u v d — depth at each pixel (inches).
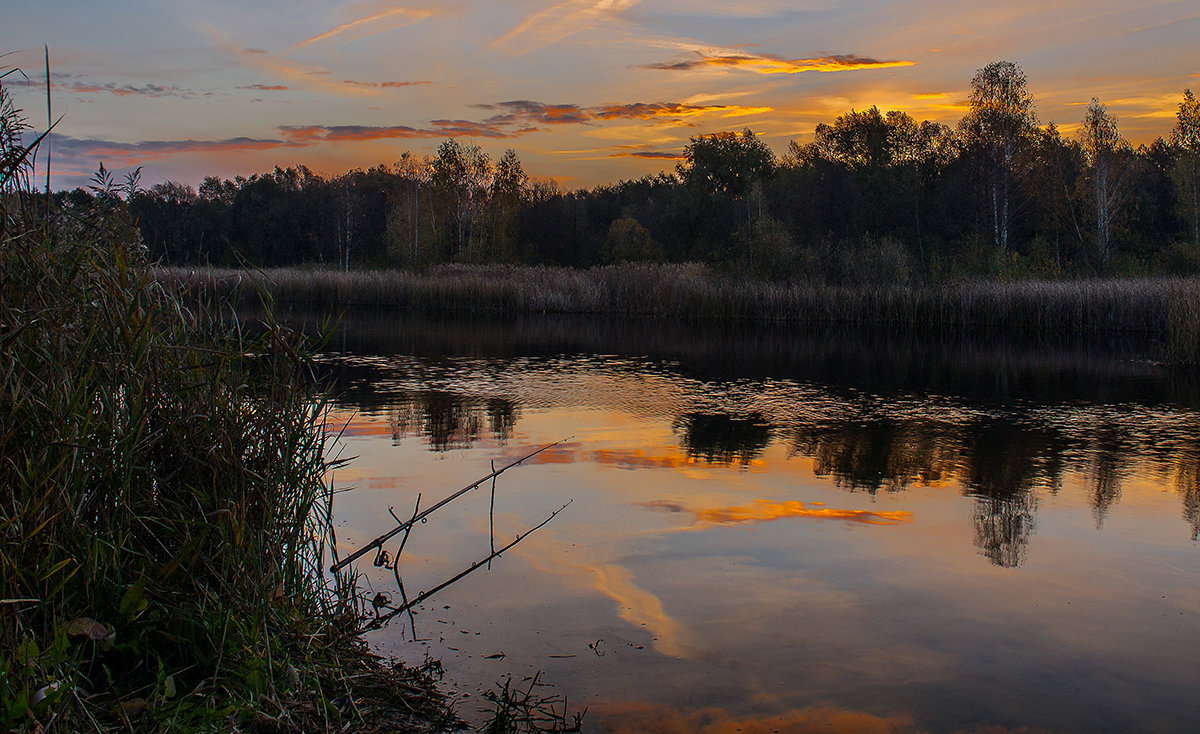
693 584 187.6
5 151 126.0
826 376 554.3
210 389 140.2
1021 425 386.0
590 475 283.1
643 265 1414.9
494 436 343.9
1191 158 1398.9
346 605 154.8
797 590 185.3
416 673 142.0
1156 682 146.8
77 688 101.7
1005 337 855.1
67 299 128.9
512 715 129.2
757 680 144.6
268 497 139.8
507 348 705.0
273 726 113.5
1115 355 690.8
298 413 151.6
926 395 476.7
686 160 2283.5
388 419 378.6
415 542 209.3
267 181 2474.2
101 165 146.1
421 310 1214.9
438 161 2114.9
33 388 119.6
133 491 129.3
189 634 122.6
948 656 155.6
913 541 220.1
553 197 2411.4
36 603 109.0
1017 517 242.7
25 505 108.9
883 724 131.6
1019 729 131.0
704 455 316.8
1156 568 202.2
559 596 178.1
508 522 228.7
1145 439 355.9
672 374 555.5
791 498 259.6
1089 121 1403.8
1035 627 168.4
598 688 139.6
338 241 2257.6
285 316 994.1
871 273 1086.4
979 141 1422.2
